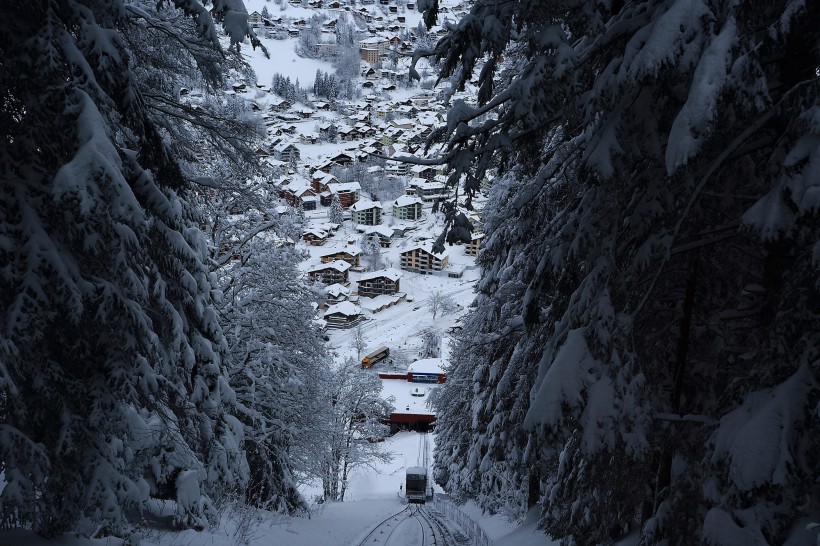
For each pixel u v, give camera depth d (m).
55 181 7.17
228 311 19.80
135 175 9.18
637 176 6.81
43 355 8.26
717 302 8.26
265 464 22.41
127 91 8.32
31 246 7.64
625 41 6.94
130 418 10.48
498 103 7.22
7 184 7.89
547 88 6.39
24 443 7.71
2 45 7.96
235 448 15.80
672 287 8.18
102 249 7.83
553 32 6.40
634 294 7.39
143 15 10.02
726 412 6.00
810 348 5.29
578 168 7.10
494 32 6.84
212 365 11.39
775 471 4.93
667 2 6.00
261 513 19.44
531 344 10.10
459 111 7.27
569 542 9.01
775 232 5.19
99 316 8.03
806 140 5.16
